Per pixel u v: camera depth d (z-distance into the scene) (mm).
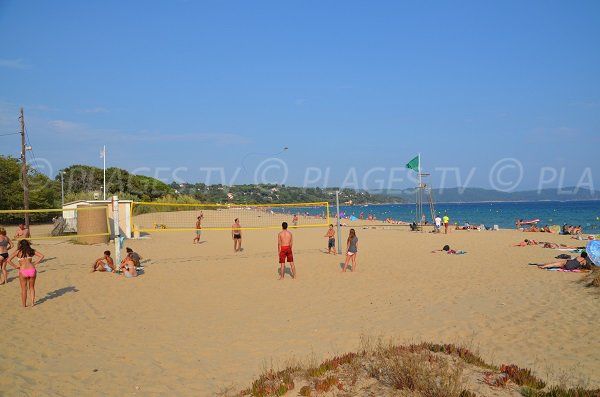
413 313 8188
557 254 16594
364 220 47125
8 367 5602
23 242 8914
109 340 6789
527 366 5477
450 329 7148
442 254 16875
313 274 12648
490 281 11172
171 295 10008
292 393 4664
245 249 19781
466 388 4469
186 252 18422
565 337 6617
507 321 7535
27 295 9852
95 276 12188
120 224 23609
